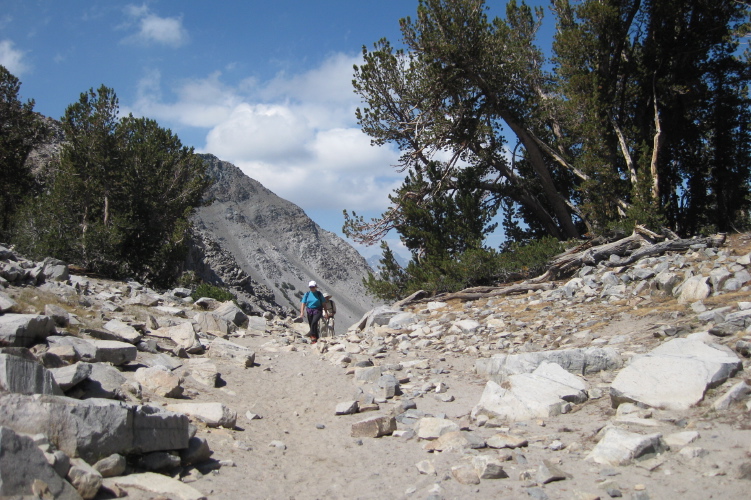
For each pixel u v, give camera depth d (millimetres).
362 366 11281
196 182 42906
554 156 24812
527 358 9055
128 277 33438
